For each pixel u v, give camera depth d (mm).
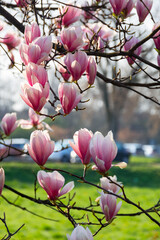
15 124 2764
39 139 1618
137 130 76125
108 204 1744
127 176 17844
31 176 16578
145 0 2049
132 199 10703
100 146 1538
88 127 72062
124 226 8055
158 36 1910
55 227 8008
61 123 53688
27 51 1618
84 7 2830
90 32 2365
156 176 18734
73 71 1683
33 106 1569
